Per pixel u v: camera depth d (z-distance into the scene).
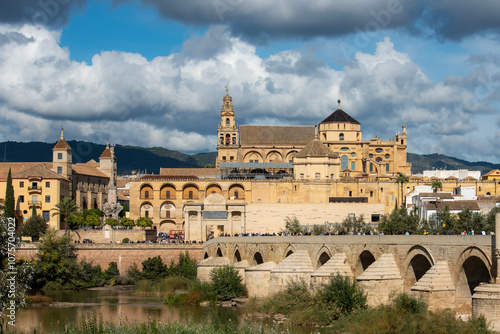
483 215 144.50
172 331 100.56
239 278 140.25
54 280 166.50
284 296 118.88
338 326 100.38
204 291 141.25
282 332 97.12
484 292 86.88
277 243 133.75
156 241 199.12
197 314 123.38
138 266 179.88
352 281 110.44
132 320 116.75
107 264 179.38
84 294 156.00
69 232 195.38
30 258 171.12
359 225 167.88
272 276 123.50
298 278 121.00
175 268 174.62
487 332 84.25
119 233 198.12
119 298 148.50
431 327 89.06
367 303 104.00
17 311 127.38
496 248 86.75
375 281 103.06
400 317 92.56
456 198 180.12
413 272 103.06
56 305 137.38
